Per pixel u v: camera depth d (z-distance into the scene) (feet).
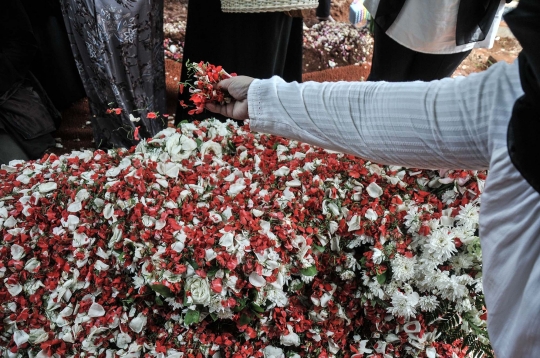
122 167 3.57
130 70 5.66
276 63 6.31
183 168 3.55
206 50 5.74
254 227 3.16
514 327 1.73
